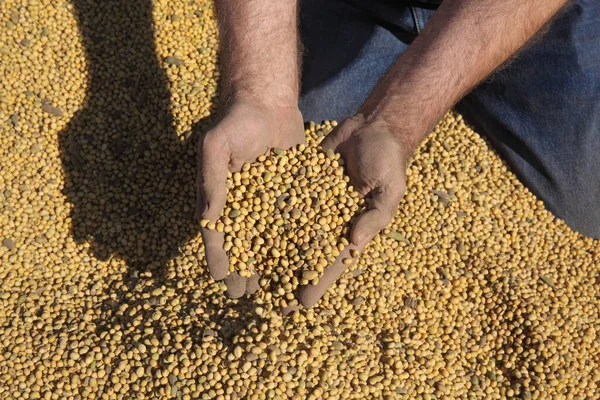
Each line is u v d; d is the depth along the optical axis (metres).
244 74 1.00
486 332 1.07
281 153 1.00
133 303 1.04
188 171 1.15
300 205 0.98
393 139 0.98
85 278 1.08
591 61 1.15
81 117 1.17
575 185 1.17
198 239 1.11
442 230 1.13
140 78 1.19
